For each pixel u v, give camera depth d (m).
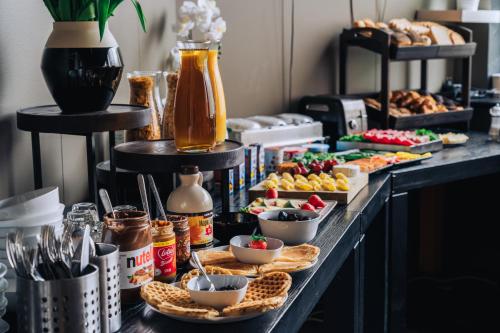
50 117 1.96
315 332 3.63
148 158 1.96
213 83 2.34
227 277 1.48
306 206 2.26
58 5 2.01
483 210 4.39
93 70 1.99
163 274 1.58
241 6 3.82
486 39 4.93
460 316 3.99
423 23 4.38
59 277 1.20
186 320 1.35
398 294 3.23
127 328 1.34
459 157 3.56
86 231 1.23
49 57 1.99
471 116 4.38
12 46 2.12
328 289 2.50
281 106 4.12
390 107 4.14
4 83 2.09
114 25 2.74
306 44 4.19
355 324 2.51
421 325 3.87
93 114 2.01
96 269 1.21
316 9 4.20
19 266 1.18
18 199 1.68
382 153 3.41
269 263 1.71
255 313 1.36
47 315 1.15
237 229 1.95
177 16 3.46
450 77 5.08
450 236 4.50
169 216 1.74
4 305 1.29
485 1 4.98
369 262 3.11
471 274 4.48
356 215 2.37
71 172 2.49
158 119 2.51
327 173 2.92
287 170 2.93
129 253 1.44
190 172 1.85
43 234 1.22
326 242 2.01
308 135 3.63
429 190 4.39
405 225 3.22
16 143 2.16
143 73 2.48
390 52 3.94
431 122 4.12
